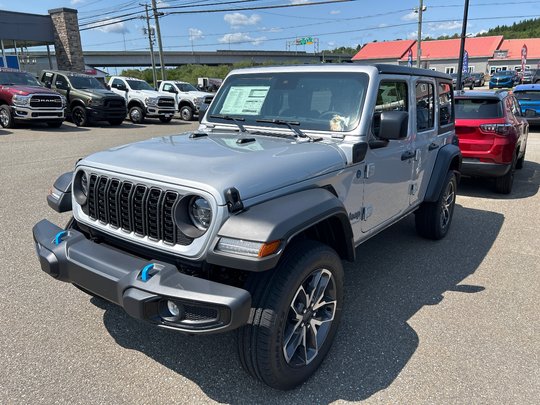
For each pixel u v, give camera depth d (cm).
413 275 442
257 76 399
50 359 299
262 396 271
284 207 251
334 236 304
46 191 720
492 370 296
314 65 376
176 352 310
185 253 247
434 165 492
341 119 344
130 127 1834
